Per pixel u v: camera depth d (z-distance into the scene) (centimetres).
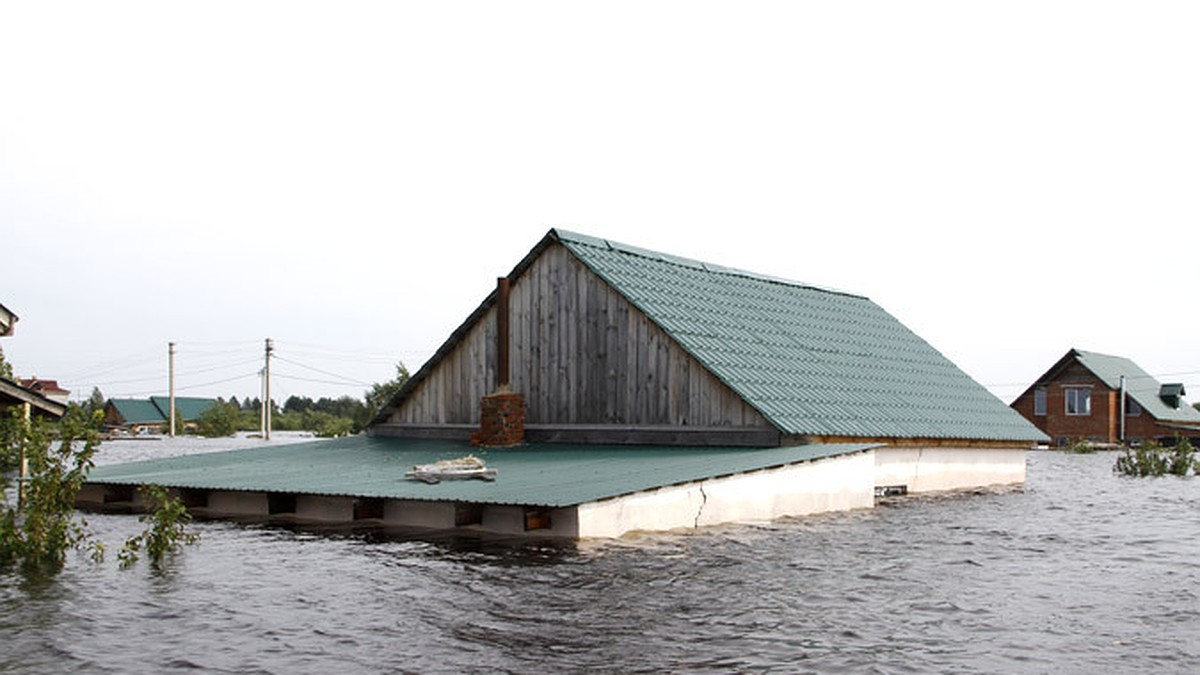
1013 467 2797
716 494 1630
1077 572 1305
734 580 1192
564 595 1101
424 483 1681
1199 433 6134
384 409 2594
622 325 2222
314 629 965
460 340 2486
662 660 863
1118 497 2431
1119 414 6356
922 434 2348
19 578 1212
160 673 830
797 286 3114
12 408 1814
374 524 1616
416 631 955
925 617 1032
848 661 868
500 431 2273
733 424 2044
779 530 1606
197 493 1847
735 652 890
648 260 2559
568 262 2316
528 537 1457
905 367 2866
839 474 1923
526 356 2361
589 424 2250
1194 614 1060
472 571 1227
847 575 1242
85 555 1373
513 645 907
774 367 2284
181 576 1219
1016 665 867
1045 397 6475
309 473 1944
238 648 902
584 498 1416
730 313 2517
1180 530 1745
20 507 1501
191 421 11375
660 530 1538
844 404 2286
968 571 1297
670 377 2142
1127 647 930
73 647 905
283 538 1498
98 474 2103
